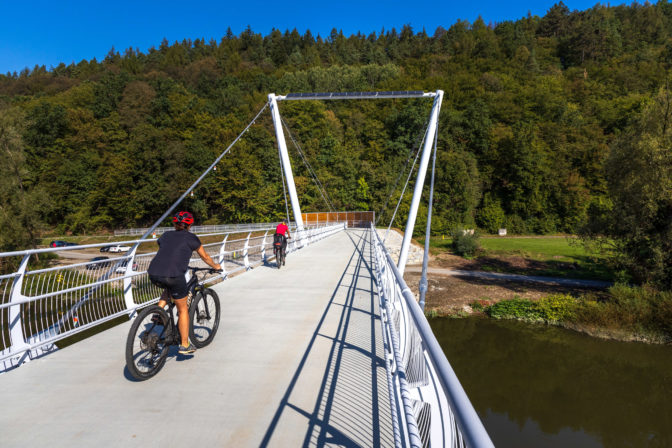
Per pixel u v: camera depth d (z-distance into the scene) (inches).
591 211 1087.0
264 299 306.5
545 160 2765.7
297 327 225.1
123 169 2325.3
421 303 163.8
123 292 247.1
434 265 1640.0
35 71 5723.4
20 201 1224.8
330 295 323.3
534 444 494.6
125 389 139.2
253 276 433.1
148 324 156.7
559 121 3336.6
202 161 2384.4
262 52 6003.9
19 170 1315.2
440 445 73.1
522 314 953.5
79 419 117.3
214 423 115.6
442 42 6048.2
